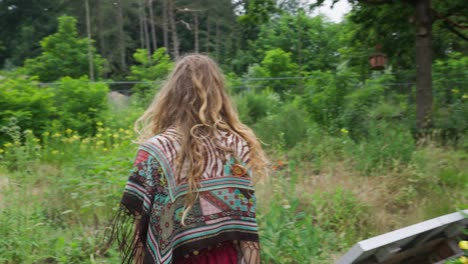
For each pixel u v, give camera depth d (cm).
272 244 375
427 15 952
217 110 200
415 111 976
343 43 1698
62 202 539
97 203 496
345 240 482
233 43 4109
